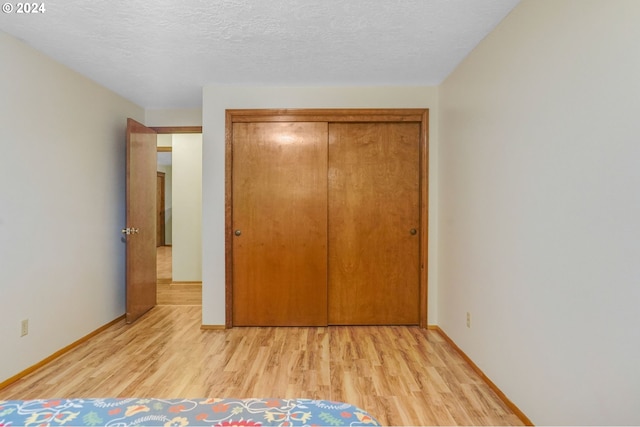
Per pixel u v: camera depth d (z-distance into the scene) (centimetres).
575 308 144
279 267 326
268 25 209
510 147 194
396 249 330
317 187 324
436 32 218
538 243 169
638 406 117
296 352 269
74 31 214
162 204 943
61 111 264
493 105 213
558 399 155
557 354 155
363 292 331
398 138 327
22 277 228
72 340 275
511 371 193
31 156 235
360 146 328
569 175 148
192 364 247
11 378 218
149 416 98
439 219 315
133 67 272
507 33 197
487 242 221
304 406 105
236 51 244
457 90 272
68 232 271
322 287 326
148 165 373
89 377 227
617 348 125
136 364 247
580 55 141
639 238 116
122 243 350
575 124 144
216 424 95
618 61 123
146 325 333
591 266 136
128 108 360
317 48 241
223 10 192
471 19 203
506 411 191
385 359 257
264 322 327
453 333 279
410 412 190
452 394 209
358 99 321
